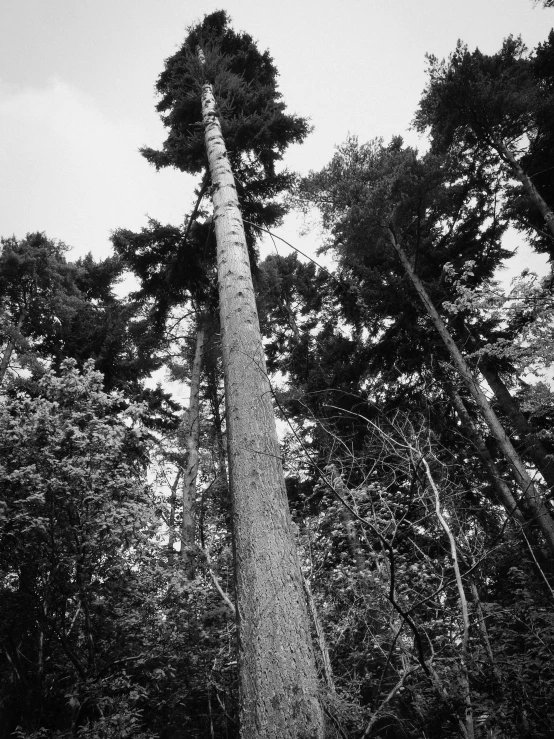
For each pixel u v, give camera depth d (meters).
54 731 5.53
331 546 5.50
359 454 4.59
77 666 5.66
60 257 14.71
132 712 5.30
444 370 9.81
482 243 11.72
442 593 4.72
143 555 6.39
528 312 8.09
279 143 9.09
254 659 2.82
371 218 10.39
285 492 3.66
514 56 11.12
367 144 12.04
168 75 10.09
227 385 4.39
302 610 3.06
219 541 7.88
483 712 3.43
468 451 8.12
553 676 3.81
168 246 10.24
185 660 6.11
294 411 9.60
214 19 10.71
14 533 5.68
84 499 6.02
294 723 2.54
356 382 11.23
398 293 11.03
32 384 10.58
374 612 5.02
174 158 9.02
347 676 4.89
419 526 4.78
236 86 8.98
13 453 6.24
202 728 6.99
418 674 3.96
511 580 5.71
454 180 11.66
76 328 13.66
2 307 13.16
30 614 5.82
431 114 11.59
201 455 10.87
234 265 5.38
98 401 7.32
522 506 7.05
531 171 11.45
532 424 10.11
